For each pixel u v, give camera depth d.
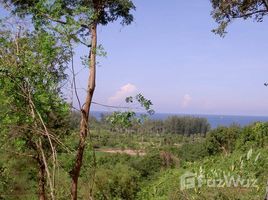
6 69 5.42
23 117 5.71
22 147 6.86
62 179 7.51
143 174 33.06
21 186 11.27
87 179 7.32
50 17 6.66
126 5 10.07
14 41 5.84
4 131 5.93
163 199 11.98
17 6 7.88
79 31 8.12
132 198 27.44
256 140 32.25
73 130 7.64
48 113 6.36
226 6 11.62
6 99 5.52
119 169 28.30
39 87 5.77
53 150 5.20
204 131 101.88
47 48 5.91
